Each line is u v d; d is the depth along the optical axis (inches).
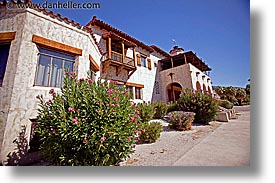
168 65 785.6
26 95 198.4
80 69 260.1
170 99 744.3
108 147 144.6
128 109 162.4
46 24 231.3
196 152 188.7
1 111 185.0
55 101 159.9
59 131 139.9
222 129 306.2
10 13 215.5
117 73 517.7
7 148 177.5
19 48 201.0
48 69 229.9
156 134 249.1
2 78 198.8
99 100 145.2
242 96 882.8
